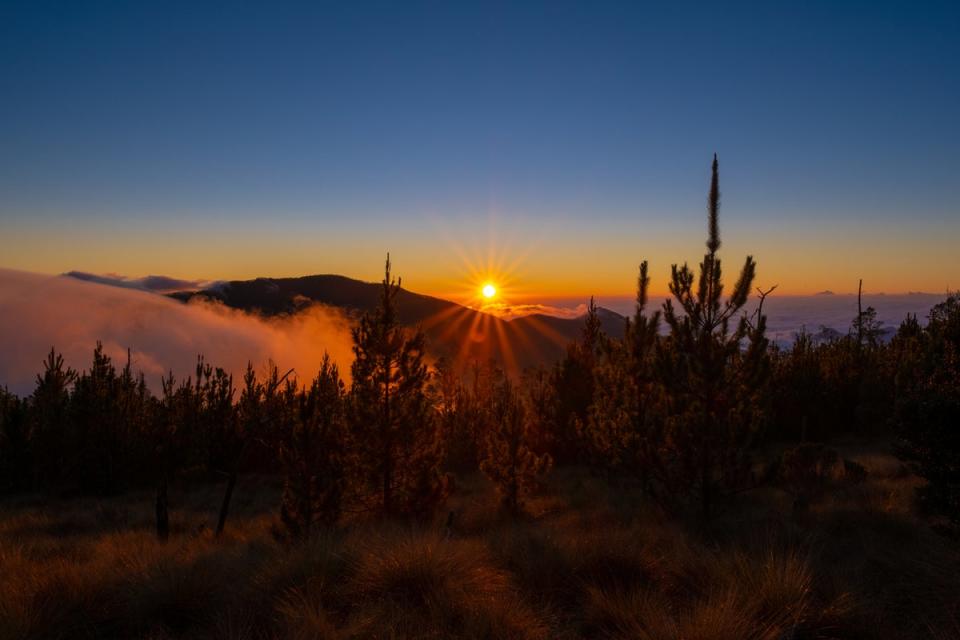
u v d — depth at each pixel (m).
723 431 10.55
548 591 6.45
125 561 8.09
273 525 11.05
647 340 13.33
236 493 21.70
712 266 10.84
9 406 24.33
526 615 5.58
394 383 13.06
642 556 7.15
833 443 25.83
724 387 10.88
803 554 7.36
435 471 13.27
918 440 7.66
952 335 7.88
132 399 25.89
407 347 13.09
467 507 15.25
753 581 5.96
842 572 6.60
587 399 22.09
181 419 24.22
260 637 5.32
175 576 6.34
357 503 12.62
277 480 23.73
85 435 22.28
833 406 28.31
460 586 6.05
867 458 17.91
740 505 12.09
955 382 7.69
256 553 8.10
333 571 6.55
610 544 7.36
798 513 10.41
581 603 6.20
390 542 7.25
